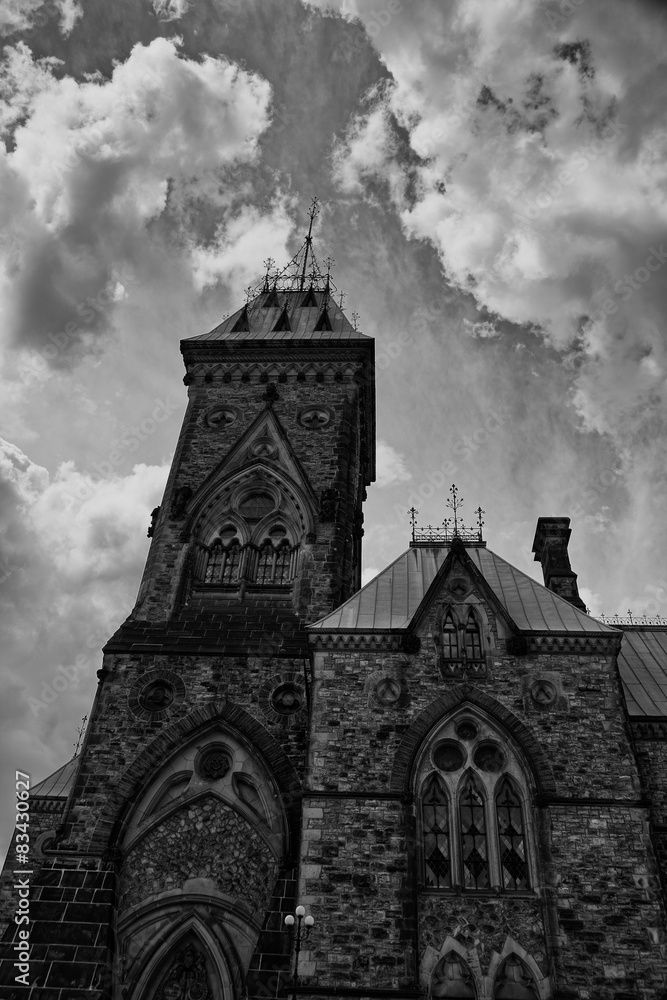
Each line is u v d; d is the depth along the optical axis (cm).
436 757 2883
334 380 4725
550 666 3020
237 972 2784
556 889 2553
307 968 2455
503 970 2464
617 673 3002
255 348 4869
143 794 3158
